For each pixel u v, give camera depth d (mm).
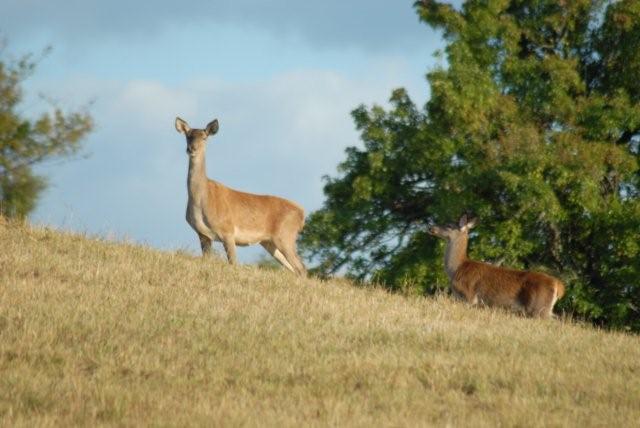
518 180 88250
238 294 57938
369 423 36000
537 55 104500
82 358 43250
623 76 100688
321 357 45688
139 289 56000
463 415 38000
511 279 64500
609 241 91812
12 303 50562
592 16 101688
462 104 93125
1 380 39000
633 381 44438
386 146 98688
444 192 93938
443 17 99812
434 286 91938
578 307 91000
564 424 36875
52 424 33906
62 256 61188
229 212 67812
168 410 36281
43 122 86688
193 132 66938
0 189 86312
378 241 101125
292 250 71250
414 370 44438
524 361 46906
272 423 35062
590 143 92000
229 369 42938
